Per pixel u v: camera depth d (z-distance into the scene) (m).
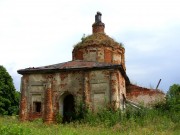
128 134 17.12
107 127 21.34
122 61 32.84
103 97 25.02
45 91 26.39
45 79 26.70
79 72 26.12
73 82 26.03
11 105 45.41
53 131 17.05
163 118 23.81
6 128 12.91
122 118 23.12
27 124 21.08
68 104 27.41
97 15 33.94
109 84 25.17
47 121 25.41
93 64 26.59
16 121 23.89
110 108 24.42
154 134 16.83
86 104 25.05
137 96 33.28
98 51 30.88
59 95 26.08
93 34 32.75
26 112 26.47
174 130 19.12
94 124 22.58
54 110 25.86
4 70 45.31
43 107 26.19
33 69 26.92
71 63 27.75
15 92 46.38
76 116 25.02
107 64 26.19
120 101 25.92
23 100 26.73
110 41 31.64
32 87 26.88
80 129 19.27
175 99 29.89
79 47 31.67
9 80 45.62
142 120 22.66
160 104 30.03
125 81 31.27
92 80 25.66
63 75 26.38
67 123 24.00
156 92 33.09
